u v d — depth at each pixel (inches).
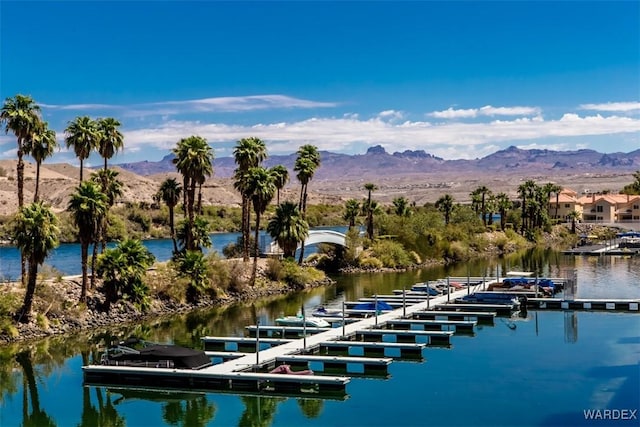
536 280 2910.9
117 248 2775.6
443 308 2723.9
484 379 1738.4
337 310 2650.1
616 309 2746.1
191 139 3284.9
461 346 2114.9
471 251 5191.9
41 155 2578.7
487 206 6663.4
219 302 3085.6
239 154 3452.3
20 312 2396.7
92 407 1647.4
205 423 1514.5
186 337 2361.0
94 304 2623.0
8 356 2130.9
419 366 1891.0
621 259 4906.5
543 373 1769.2
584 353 1967.3
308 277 3604.8
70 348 2228.1
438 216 5295.3
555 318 2568.9
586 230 7229.3
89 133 2657.5
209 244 3467.0
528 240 6215.6
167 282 2950.3
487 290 3075.8
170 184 3422.7
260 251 3927.2
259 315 2778.1
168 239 7086.6
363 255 4357.8
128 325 2596.0
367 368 1843.0
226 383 1733.5
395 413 1507.1
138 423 1529.3
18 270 3971.5
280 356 1911.9
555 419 1438.2
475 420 1448.1
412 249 4667.8
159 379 1777.8
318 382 1658.5
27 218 2363.4
